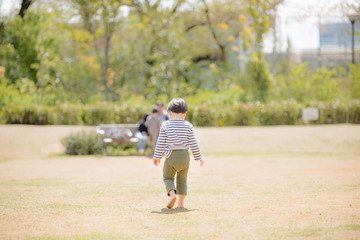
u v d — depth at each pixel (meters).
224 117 32.00
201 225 5.05
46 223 5.27
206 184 9.05
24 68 38.81
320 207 6.06
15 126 26.84
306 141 21.02
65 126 27.58
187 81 48.47
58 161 15.13
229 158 15.62
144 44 45.19
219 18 48.06
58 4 42.47
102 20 41.75
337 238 4.31
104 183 9.48
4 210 6.16
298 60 43.66
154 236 4.54
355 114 33.34
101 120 29.00
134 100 39.03
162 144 6.43
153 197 7.43
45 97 37.62
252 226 4.93
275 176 10.24
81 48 44.53
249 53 44.69
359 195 7.09
